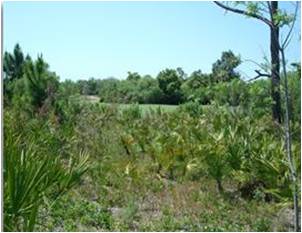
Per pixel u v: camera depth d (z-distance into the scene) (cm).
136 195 1084
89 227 879
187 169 1229
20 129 1245
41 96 1789
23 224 559
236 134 1196
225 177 1181
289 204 956
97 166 1222
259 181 1099
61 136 1356
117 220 915
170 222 909
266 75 760
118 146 1514
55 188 817
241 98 999
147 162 1368
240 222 950
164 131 1688
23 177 532
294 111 898
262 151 1101
